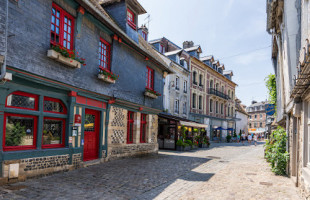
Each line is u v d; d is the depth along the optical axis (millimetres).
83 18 7977
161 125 19438
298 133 6539
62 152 7102
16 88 5719
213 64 34531
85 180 6336
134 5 11695
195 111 28609
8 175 5438
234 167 9992
